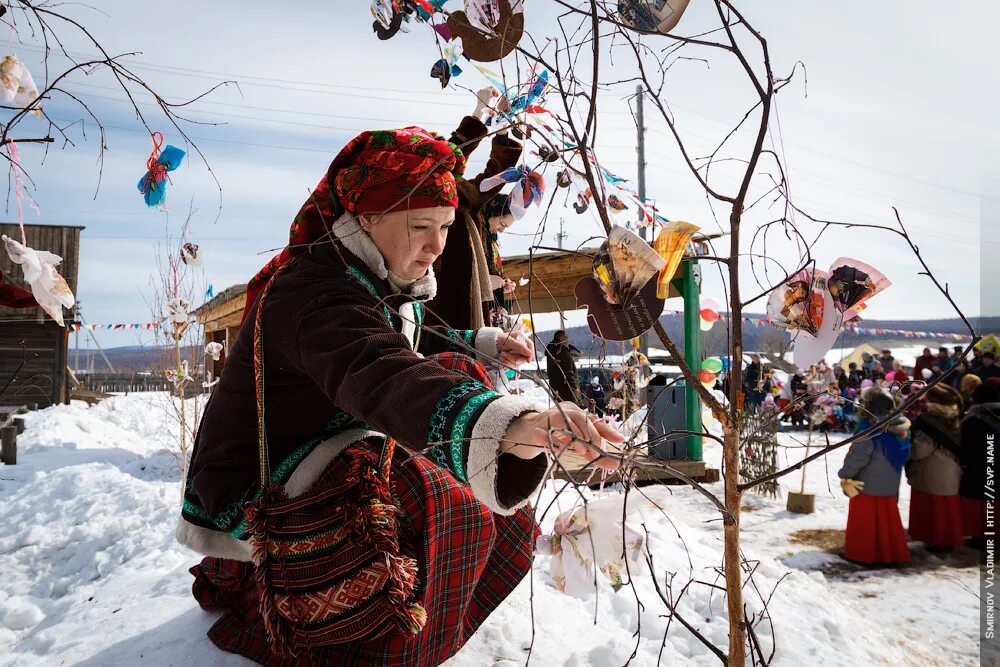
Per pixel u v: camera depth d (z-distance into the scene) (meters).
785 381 7.21
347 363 1.21
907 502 7.60
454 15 1.55
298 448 1.47
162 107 1.56
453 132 2.46
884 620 4.19
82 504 5.32
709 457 9.12
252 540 1.49
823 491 7.79
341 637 1.36
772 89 1.16
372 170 1.43
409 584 1.34
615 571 1.29
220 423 1.53
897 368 10.23
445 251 2.52
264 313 1.40
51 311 1.51
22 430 10.22
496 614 2.02
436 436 1.07
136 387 17.05
